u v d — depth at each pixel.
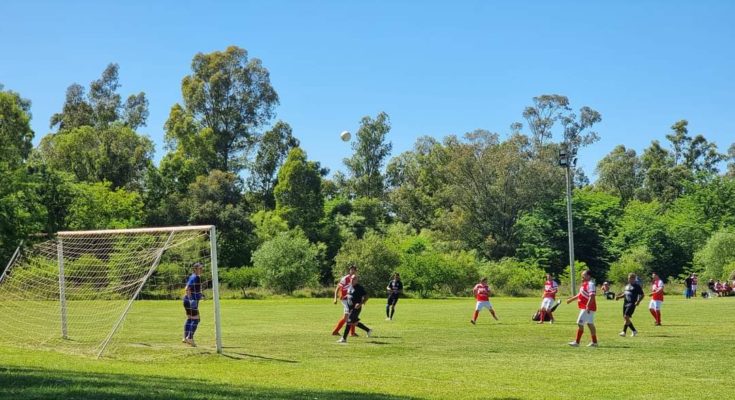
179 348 17.48
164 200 67.81
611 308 35.94
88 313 24.75
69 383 9.84
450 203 86.81
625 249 75.31
